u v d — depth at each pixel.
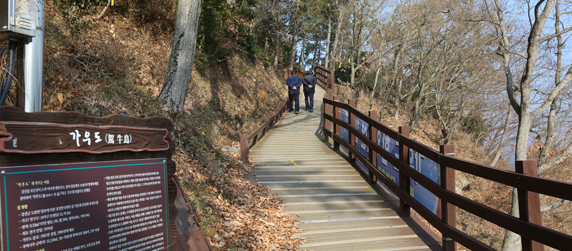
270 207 5.61
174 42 6.82
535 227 2.96
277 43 25.64
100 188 1.87
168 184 2.34
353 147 8.12
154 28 9.30
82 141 1.80
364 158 7.33
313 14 26.94
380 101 29.86
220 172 6.34
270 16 25.02
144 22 9.14
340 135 9.34
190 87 9.36
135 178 2.07
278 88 20.23
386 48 23.31
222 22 12.52
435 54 21.84
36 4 2.37
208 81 10.81
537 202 3.11
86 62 5.58
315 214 5.49
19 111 1.58
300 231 4.88
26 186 1.55
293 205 5.80
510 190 16.53
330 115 10.20
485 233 14.61
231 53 13.08
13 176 1.52
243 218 4.95
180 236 2.82
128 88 5.95
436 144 23.45
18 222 1.51
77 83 4.82
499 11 12.55
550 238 2.82
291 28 32.88
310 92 15.98
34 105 2.39
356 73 28.73
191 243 2.93
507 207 16.42
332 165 8.10
